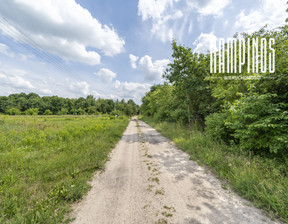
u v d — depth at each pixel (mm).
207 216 1927
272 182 2432
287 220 1763
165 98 16375
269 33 5141
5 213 1998
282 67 3857
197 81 8961
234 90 5488
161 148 5941
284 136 3023
